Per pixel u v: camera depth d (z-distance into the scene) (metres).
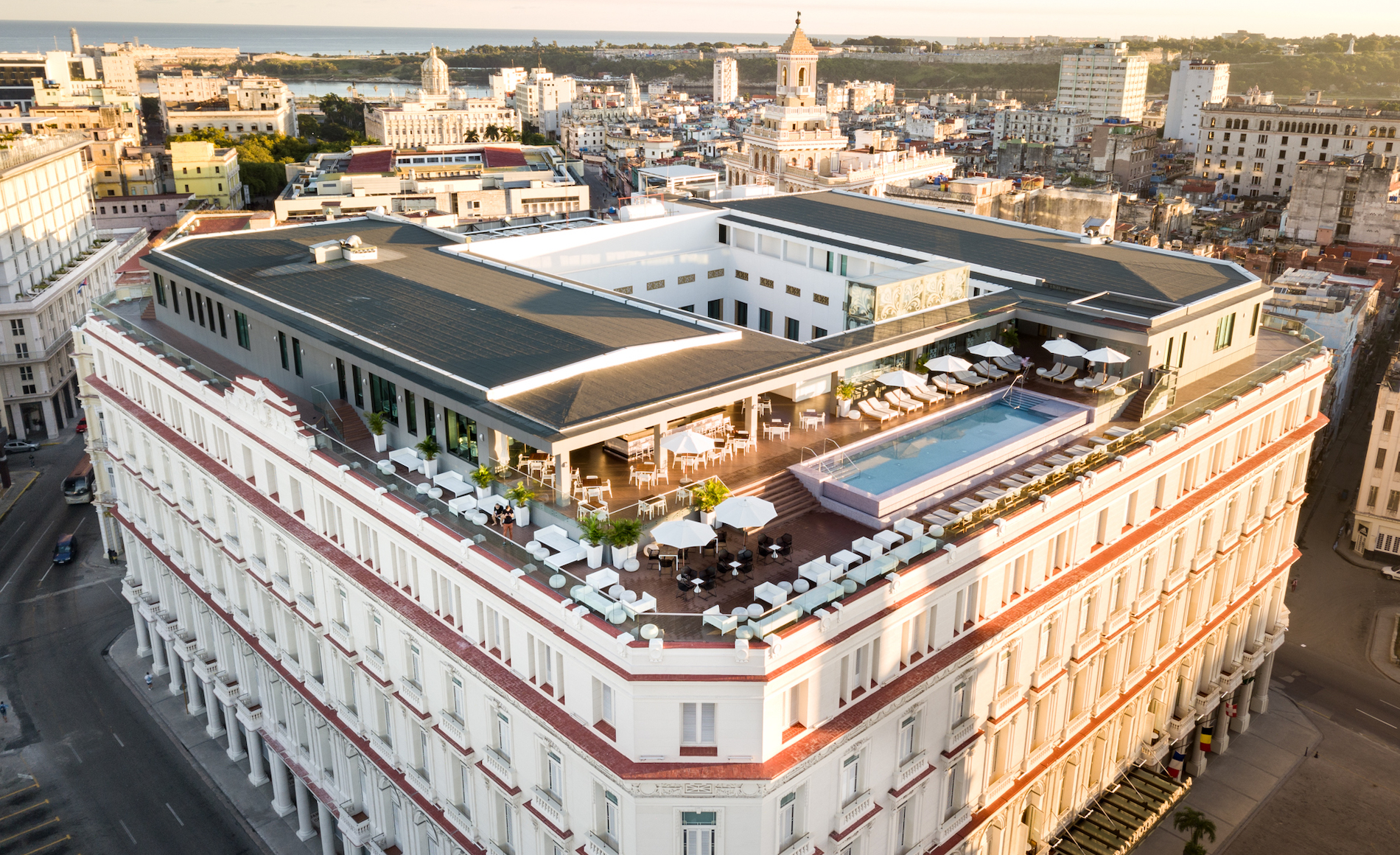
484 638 45.97
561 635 40.59
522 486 48.81
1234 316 73.44
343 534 54.25
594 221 103.75
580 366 53.88
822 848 42.56
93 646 90.25
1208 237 189.75
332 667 58.12
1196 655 69.38
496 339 58.47
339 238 83.69
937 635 45.84
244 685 71.12
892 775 45.50
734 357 57.91
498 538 45.47
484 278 72.75
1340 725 80.88
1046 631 53.34
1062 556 53.19
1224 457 65.69
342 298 67.06
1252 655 76.12
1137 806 63.38
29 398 137.38
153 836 67.56
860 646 41.78
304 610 58.62
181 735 78.31
